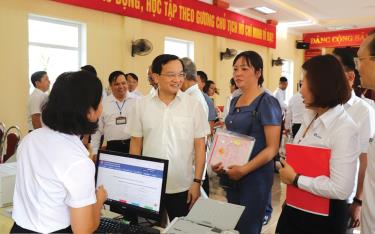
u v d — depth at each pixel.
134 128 2.06
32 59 4.68
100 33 5.26
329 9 8.64
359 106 1.72
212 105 3.60
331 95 1.33
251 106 1.89
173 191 1.98
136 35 5.74
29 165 1.16
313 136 1.43
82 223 1.11
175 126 1.98
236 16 8.00
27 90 4.45
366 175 1.31
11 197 1.90
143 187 1.59
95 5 4.99
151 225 1.66
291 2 8.09
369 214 1.28
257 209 1.86
